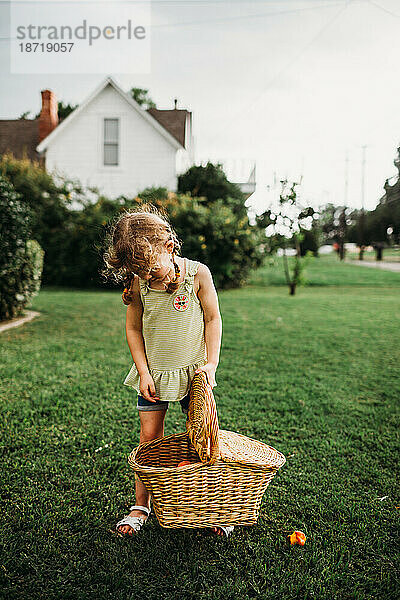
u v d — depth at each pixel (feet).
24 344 19.35
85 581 6.40
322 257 96.37
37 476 8.90
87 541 7.22
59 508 7.96
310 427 11.48
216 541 7.28
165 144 58.03
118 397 13.16
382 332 23.59
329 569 6.75
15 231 22.21
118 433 10.82
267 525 7.68
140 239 6.99
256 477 7.18
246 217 43.86
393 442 10.73
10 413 11.78
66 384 14.20
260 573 6.63
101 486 8.64
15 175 45.09
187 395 7.80
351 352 19.27
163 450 8.27
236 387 14.44
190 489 7.02
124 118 57.67
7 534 7.27
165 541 7.25
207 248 42.11
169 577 6.54
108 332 22.09
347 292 42.88
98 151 58.03
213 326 7.84
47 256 43.88
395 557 6.98
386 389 14.49
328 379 15.46
